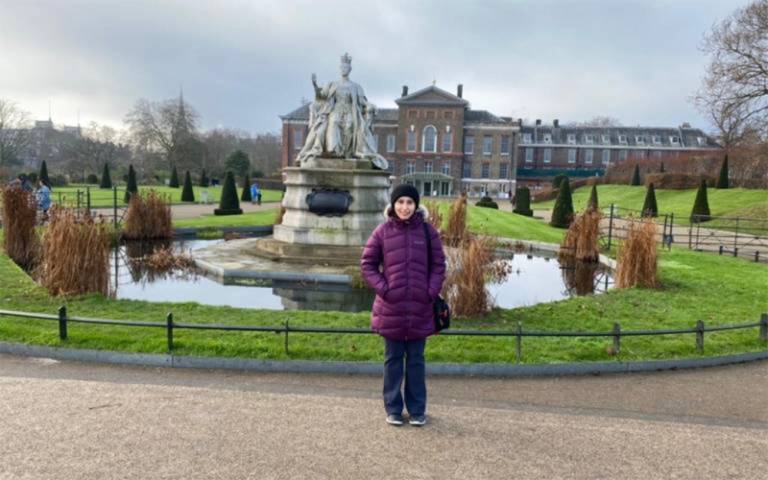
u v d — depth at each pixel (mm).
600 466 4551
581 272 15180
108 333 7559
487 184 79250
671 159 62188
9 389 5859
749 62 32688
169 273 13391
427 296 5105
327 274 12453
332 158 15023
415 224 5176
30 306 8992
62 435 4777
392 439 4898
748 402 6285
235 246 16469
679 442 5062
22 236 14445
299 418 5285
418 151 78438
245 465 4355
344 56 15234
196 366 6914
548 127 88875
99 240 10344
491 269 14070
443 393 6266
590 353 7500
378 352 7168
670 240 18859
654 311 10000
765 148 34594
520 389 6496
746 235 25312
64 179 63312
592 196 29812
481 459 4590
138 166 89562
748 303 10859
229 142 113438
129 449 4562
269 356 6977
